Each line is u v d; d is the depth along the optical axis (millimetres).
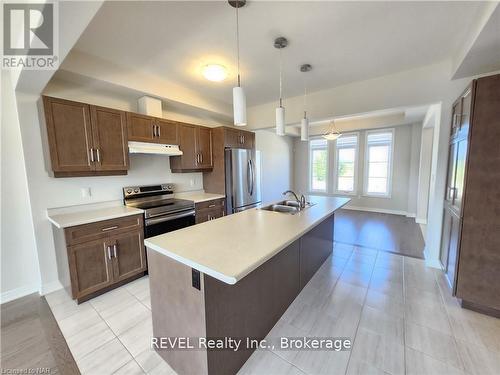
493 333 1738
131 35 1943
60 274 2414
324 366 1500
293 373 1456
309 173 7352
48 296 2330
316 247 2695
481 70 2285
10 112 2229
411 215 5586
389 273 2713
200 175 4094
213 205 3609
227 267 1137
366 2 1588
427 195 4918
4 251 2264
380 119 5602
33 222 2297
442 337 1712
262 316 1712
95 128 2436
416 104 2771
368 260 3082
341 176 6762
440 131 2662
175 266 1373
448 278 2434
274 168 6664
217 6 1599
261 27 1864
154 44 2098
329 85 3254
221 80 3000
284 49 2225
